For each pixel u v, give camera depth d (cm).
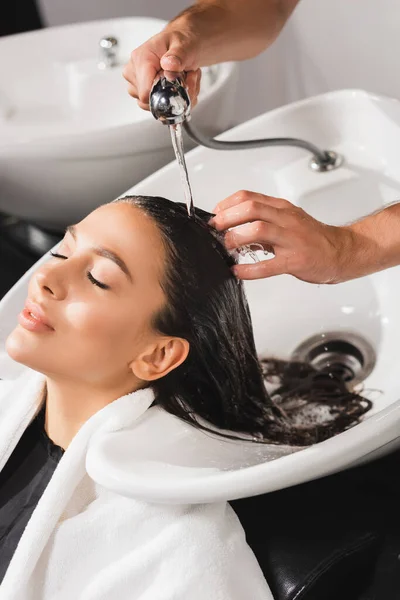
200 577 70
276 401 95
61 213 120
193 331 79
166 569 71
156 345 78
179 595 70
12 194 114
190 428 80
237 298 82
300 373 97
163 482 64
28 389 86
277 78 129
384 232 76
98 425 76
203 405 85
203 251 78
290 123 102
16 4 158
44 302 75
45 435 85
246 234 71
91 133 103
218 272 79
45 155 104
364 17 109
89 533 74
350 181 97
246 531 81
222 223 74
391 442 69
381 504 83
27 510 83
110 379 79
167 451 75
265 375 97
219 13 90
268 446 83
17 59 131
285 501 83
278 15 96
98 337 75
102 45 122
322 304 99
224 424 87
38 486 83
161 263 77
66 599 75
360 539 79
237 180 102
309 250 71
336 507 82
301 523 81
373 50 111
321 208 99
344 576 78
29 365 77
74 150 104
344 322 98
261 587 73
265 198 75
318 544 78
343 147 100
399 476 87
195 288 78
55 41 131
